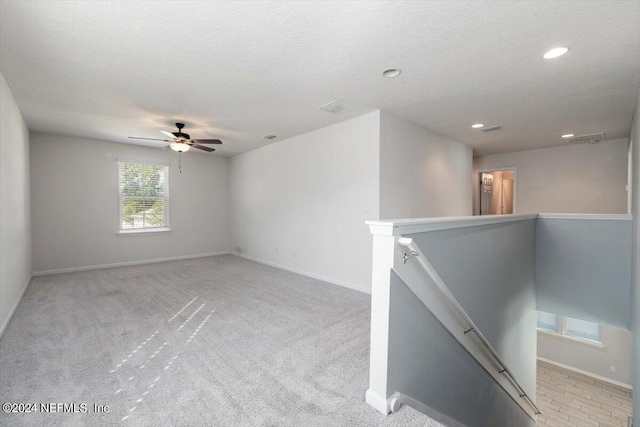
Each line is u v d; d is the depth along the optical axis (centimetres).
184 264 591
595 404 478
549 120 416
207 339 256
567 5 180
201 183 681
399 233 163
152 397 177
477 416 261
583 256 366
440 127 457
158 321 296
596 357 545
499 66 261
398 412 165
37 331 270
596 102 345
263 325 288
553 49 232
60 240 509
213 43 224
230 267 565
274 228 573
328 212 457
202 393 181
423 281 188
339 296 384
